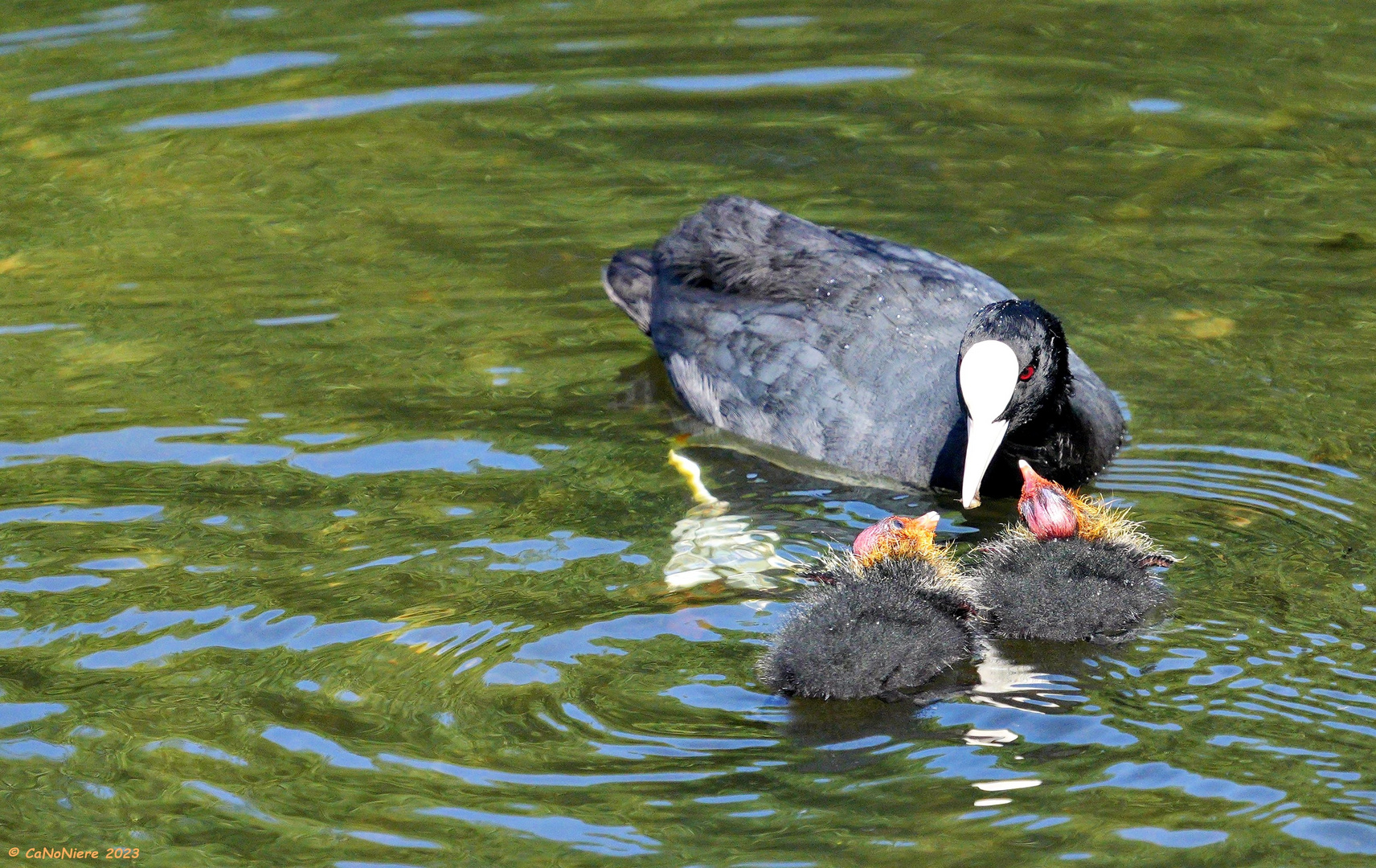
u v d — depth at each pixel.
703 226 13.55
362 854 7.38
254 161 16.84
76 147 17.06
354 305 14.09
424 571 10.00
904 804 7.63
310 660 8.96
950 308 12.30
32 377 12.84
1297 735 8.08
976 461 10.78
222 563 10.08
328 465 11.48
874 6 20.36
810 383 12.15
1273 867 7.07
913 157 16.53
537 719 8.40
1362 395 12.10
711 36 19.56
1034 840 7.31
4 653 9.10
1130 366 12.72
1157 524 10.55
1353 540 10.14
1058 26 19.62
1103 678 8.75
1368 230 14.73
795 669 8.63
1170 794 7.63
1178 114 17.19
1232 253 14.40
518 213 15.75
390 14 20.42
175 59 19.09
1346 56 18.31
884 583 9.32
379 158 16.88
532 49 19.31
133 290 14.34
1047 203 15.48
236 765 8.03
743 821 7.55
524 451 11.81
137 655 9.05
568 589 9.79
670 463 11.85
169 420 12.15
